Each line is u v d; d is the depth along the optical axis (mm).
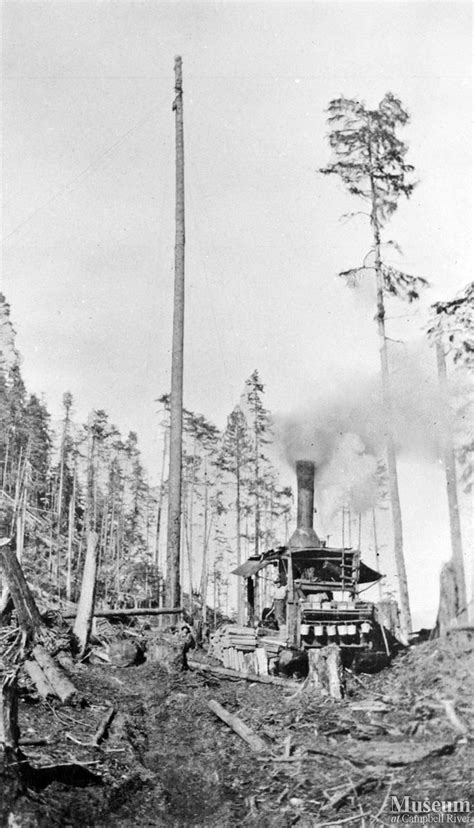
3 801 6949
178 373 17812
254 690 12195
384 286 22312
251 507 40500
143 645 13742
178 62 21250
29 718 9516
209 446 44688
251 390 39000
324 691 11383
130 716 10508
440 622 11492
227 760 9250
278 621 15578
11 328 40250
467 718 9219
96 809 7539
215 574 47344
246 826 7566
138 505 50656
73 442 48062
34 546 35156
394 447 19406
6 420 38688
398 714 9906
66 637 12812
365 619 14438
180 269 19109
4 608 13758
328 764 8766
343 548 15297
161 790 8320
